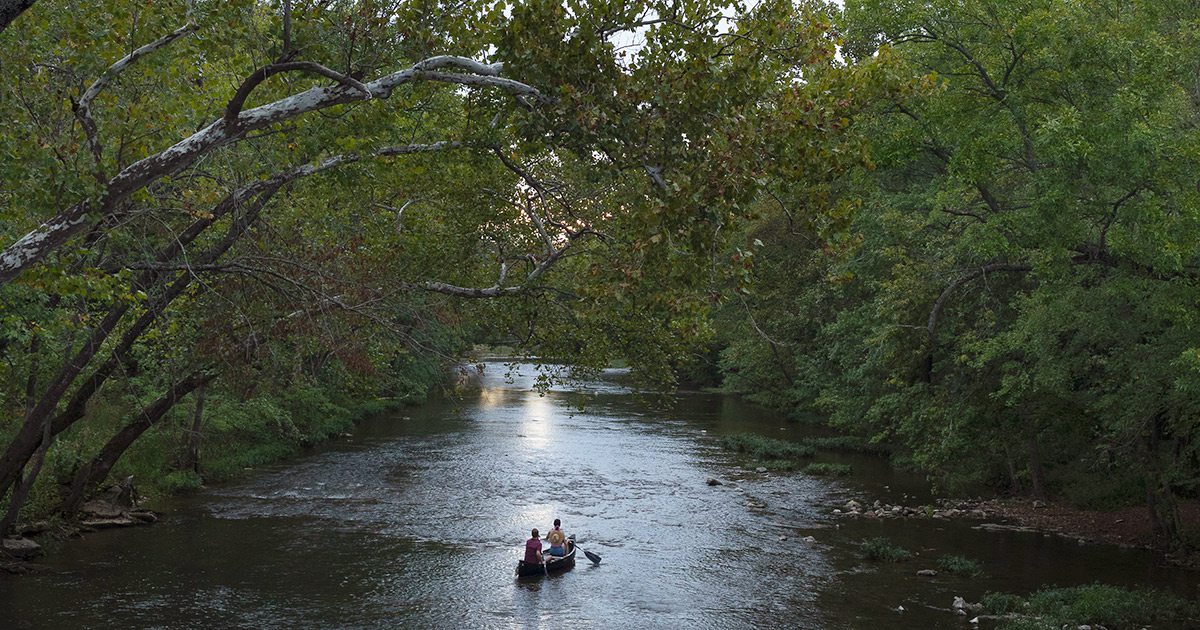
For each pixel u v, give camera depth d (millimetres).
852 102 11492
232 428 40125
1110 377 24266
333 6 11719
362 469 38062
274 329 15281
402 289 15523
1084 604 19953
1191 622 19469
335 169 13258
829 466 39531
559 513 30797
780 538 27766
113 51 10875
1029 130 19672
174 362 18875
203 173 13695
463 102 16062
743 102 10914
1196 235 16844
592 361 18234
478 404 64750
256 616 19812
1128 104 16734
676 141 10789
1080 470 34688
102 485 29312
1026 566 24594
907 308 28297
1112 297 20516
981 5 19812
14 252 9125
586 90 10828
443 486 34969
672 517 30484
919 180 31797
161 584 21938
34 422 16938
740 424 55531
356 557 24875
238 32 10867
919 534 28391
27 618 19094
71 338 17734
